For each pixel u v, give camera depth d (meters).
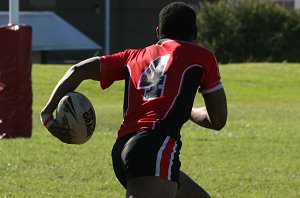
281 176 22.58
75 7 128.75
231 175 22.52
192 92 11.77
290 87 68.81
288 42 110.00
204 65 11.91
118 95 57.97
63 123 11.70
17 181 21.06
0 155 25.25
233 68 77.50
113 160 11.66
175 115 11.57
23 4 126.38
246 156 26.08
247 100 60.53
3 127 30.89
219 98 11.98
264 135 31.88
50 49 99.25
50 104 11.91
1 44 30.70
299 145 29.00
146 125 11.47
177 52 11.93
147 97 11.67
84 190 20.11
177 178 11.38
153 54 12.02
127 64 12.07
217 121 12.11
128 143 11.43
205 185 21.00
